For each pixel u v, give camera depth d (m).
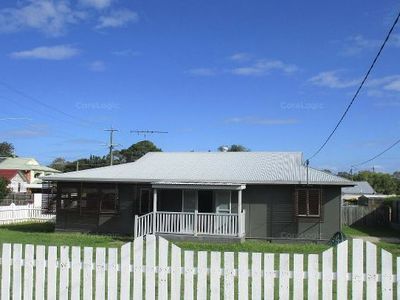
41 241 21.73
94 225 27.41
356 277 5.96
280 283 6.13
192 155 33.19
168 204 26.91
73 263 6.61
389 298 5.91
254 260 6.20
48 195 29.58
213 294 6.24
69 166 85.75
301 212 25.30
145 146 86.12
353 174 98.31
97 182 27.38
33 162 81.69
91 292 6.56
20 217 33.69
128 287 6.50
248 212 25.98
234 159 31.48
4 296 6.84
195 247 21.30
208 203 26.41
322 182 24.75
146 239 6.46
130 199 27.23
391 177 99.12
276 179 25.48
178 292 6.36
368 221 36.44
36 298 6.68
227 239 23.69
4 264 6.86
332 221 25.16
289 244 24.17
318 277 6.06
